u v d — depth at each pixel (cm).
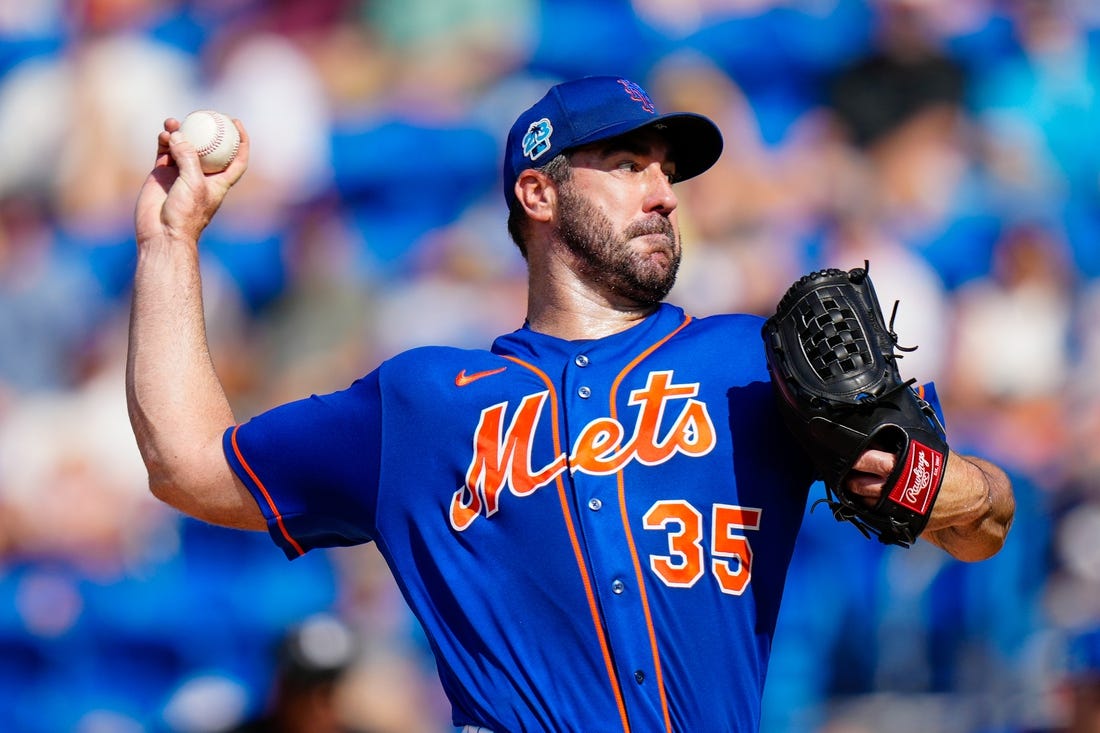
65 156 3656
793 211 3127
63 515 2988
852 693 2514
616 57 3656
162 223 1123
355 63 3741
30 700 2892
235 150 1152
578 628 973
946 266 3169
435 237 3356
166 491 1067
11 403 3250
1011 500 1034
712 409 1016
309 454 1045
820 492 2584
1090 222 3456
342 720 1942
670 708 964
